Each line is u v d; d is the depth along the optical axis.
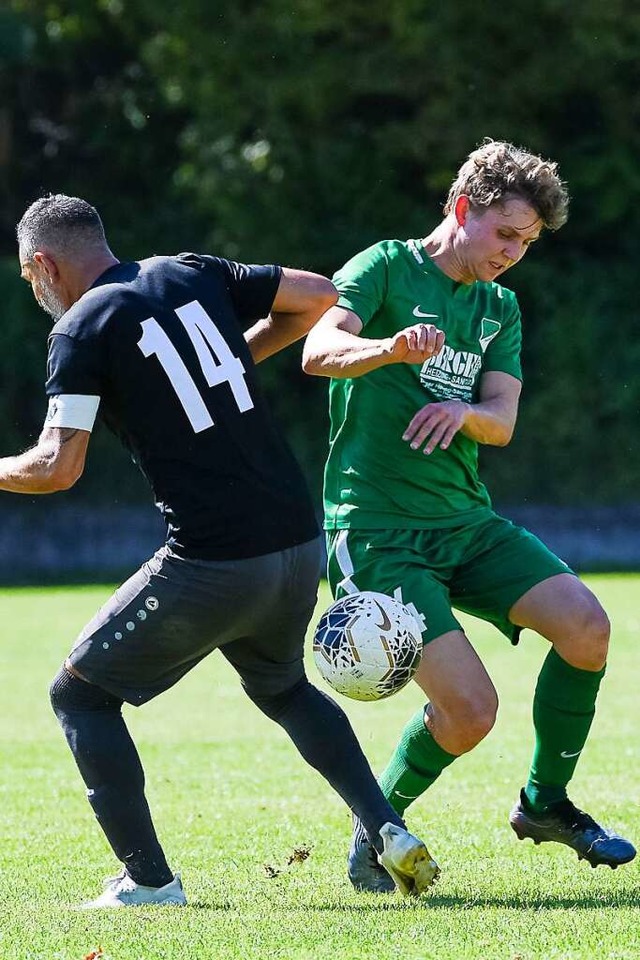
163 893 16.61
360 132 103.25
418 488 18.59
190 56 101.69
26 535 103.19
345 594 18.47
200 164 105.62
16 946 14.30
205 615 16.05
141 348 15.85
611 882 17.55
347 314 18.19
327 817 22.70
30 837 21.58
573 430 101.75
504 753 29.56
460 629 17.81
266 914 15.78
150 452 16.05
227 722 35.56
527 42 95.19
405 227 103.38
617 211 100.12
